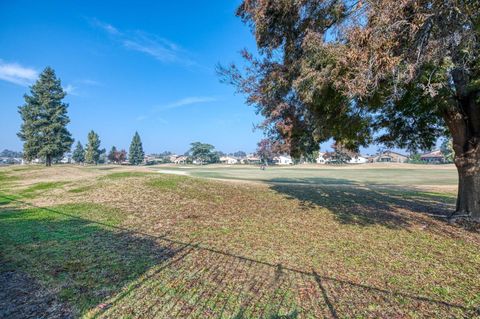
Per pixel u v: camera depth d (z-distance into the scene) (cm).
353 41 436
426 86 478
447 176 2827
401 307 308
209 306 299
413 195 1185
